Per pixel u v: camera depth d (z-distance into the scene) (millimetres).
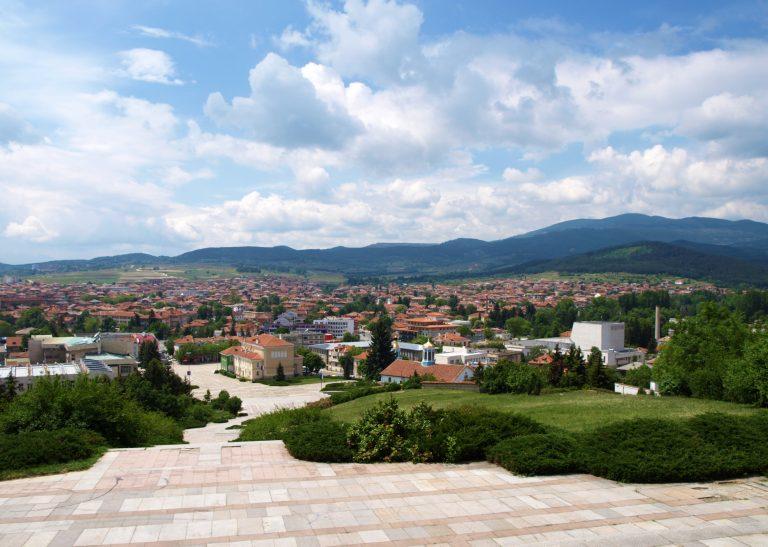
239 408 88812
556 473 19094
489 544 13258
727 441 20062
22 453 18875
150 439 29016
